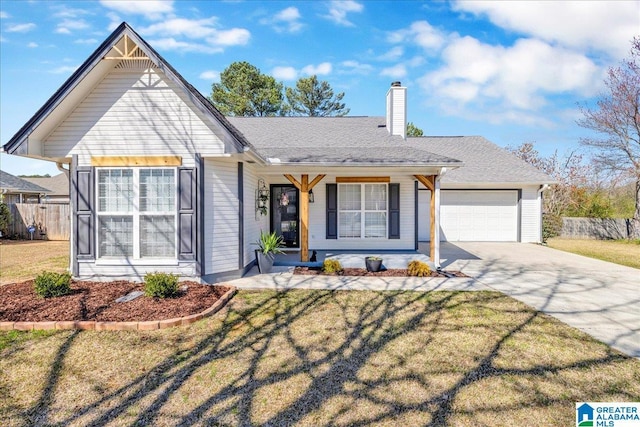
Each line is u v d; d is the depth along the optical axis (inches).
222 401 139.7
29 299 258.2
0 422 125.8
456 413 133.3
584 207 946.1
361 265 417.7
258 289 313.4
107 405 136.8
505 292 312.0
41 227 747.4
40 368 166.1
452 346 194.1
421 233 719.1
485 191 716.7
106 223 316.5
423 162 374.9
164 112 313.4
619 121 840.9
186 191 313.1
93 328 212.8
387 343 197.6
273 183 517.7
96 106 312.2
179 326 220.1
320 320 234.2
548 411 135.3
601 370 168.1
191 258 313.4
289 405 137.3
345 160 378.6
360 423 126.6
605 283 352.5
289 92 1407.5
